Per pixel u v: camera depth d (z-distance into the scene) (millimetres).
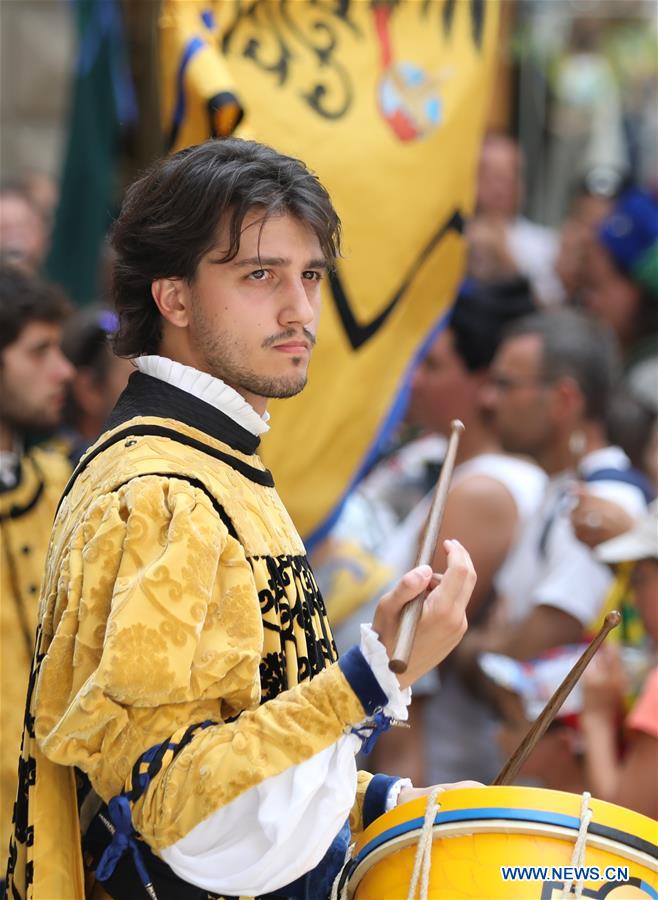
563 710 10820
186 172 6480
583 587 12133
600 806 6254
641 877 6207
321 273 6688
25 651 10367
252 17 10477
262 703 6434
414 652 5949
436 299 11297
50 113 25516
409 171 10977
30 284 11367
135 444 6430
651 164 27344
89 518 6227
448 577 5965
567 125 26703
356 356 10781
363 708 5777
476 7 11469
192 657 5918
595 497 11508
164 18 9914
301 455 10594
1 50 25109
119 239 6754
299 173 6516
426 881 6227
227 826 5738
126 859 6410
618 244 18375
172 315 6637
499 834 6238
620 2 26594
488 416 14094
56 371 11289
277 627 6484
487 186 21453
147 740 5902
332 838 5902
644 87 27672
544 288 21453
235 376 6539
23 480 10711
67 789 6512
